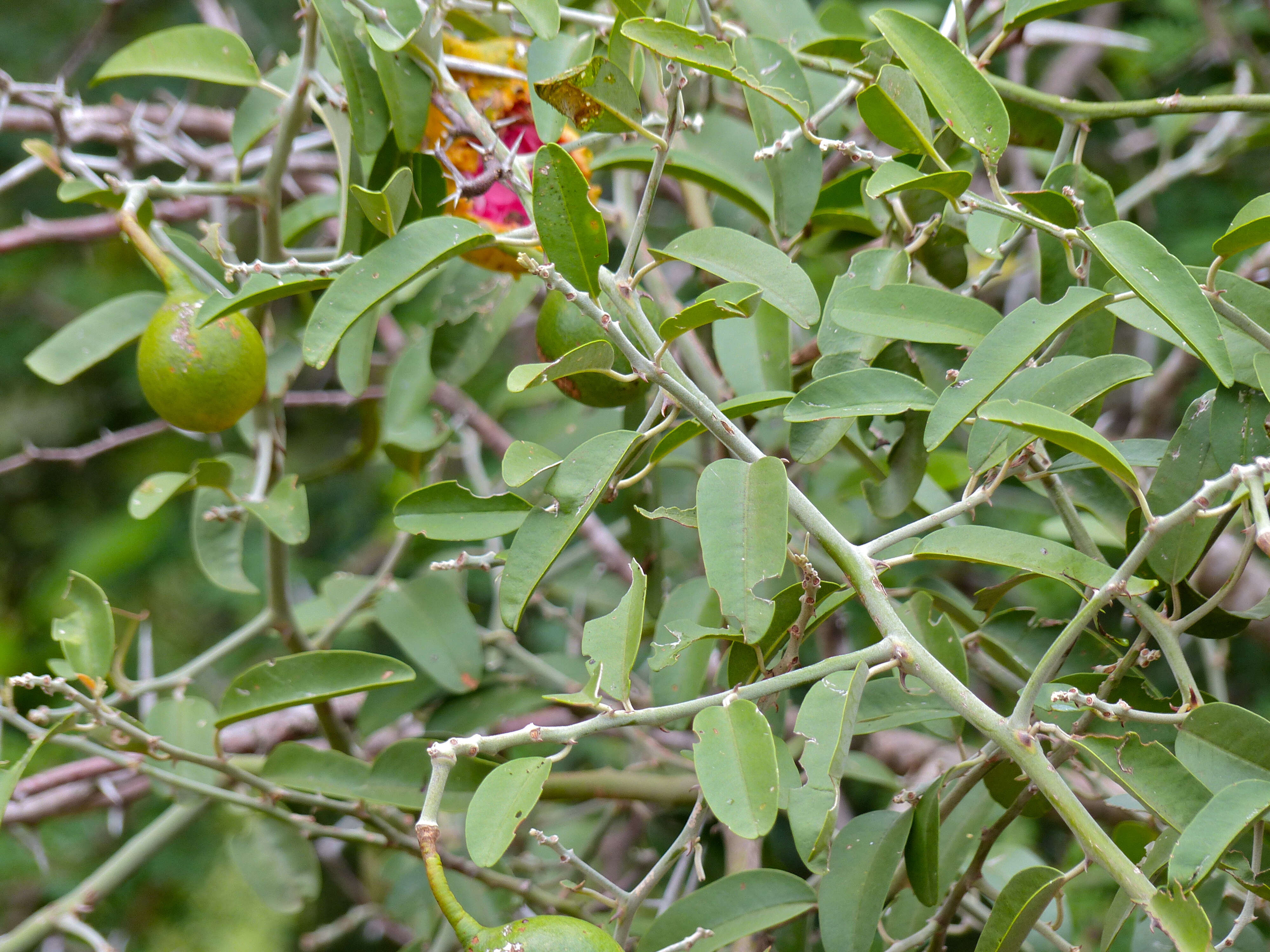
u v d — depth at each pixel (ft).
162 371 3.17
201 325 3.05
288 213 3.64
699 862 2.97
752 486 2.90
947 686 2.86
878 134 3.04
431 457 3.69
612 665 2.90
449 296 3.58
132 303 3.39
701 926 3.12
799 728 2.86
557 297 3.11
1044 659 2.87
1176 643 2.97
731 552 2.88
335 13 3.22
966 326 3.02
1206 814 2.80
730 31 3.28
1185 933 2.77
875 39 3.34
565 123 3.17
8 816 3.86
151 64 3.25
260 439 3.44
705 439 3.54
